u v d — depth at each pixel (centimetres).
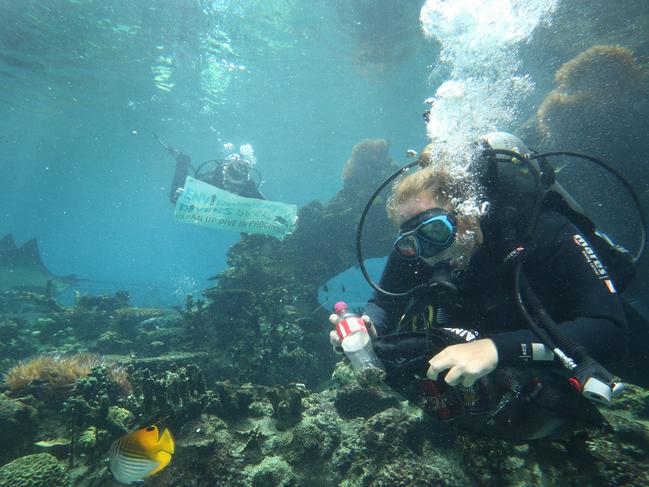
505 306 189
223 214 632
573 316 162
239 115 2853
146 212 11156
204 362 621
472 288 200
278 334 655
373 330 199
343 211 1018
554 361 146
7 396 429
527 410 161
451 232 182
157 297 2614
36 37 1733
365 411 363
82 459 336
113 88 2298
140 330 805
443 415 179
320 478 296
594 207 802
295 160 4700
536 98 1205
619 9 998
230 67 2039
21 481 277
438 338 172
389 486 260
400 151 4347
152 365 574
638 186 758
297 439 322
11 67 2050
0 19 1598
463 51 631
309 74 2114
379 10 1448
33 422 379
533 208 185
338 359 700
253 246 949
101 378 400
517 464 246
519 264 167
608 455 236
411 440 305
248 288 838
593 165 774
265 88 2336
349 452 303
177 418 335
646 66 749
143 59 1934
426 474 263
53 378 448
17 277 1645
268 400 408
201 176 879
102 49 1831
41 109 2730
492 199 190
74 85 2266
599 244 200
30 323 939
